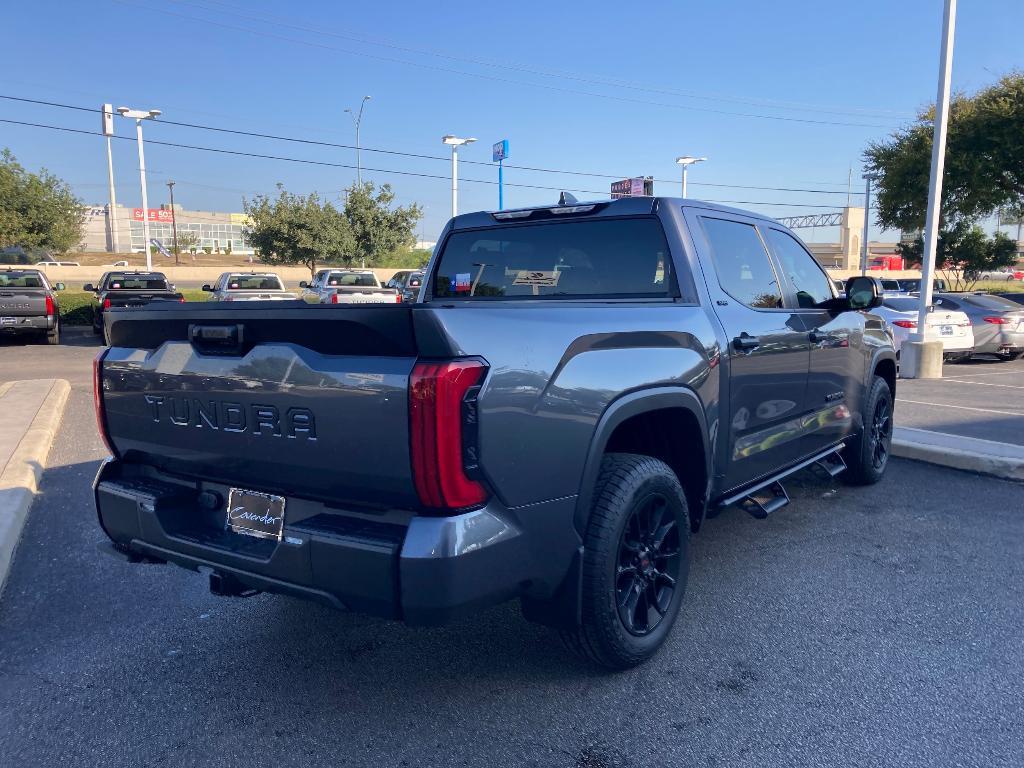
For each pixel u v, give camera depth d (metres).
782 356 4.45
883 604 4.09
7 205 36.72
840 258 78.00
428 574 2.54
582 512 3.02
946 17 13.14
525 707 3.16
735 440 4.04
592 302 3.69
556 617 3.11
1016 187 23.67
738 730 2.98
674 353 3.51
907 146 24.55
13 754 2.90
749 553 4.84
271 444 2.87
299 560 2.77
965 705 3.13
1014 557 4.75
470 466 2.57
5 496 5.73
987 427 8.55
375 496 2.69
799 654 3.56
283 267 68.31
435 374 2.47
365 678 3.42
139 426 3.38
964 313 15.99
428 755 2.86
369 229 39.91
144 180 40.78
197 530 3.25
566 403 2.90
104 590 4.44
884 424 6.41
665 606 3.55
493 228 4.71
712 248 4.17
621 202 4.16
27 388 11.34
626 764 2.78
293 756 2.87
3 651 3.73
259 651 3.69
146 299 19.97
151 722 3.11
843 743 2.88
